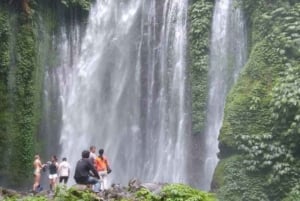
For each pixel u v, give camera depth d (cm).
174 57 2552
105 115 2595
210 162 2269
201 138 2331
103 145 2545
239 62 2331
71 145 2498
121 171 2480
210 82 2394
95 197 1102
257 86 1941
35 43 2383
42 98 2431
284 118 1770
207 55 2430
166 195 1016
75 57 2633
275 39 1995
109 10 2781
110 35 2734
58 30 2595
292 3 2119
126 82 2631
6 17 2264
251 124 1880
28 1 2422
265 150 1781
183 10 2592
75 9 2681
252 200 1736
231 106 1944
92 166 1262
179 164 2362
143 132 2517
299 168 1712
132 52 2673
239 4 2320
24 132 2256
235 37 2364
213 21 2486
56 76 2530
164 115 2495
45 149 2402
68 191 1086
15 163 2211
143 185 1362
